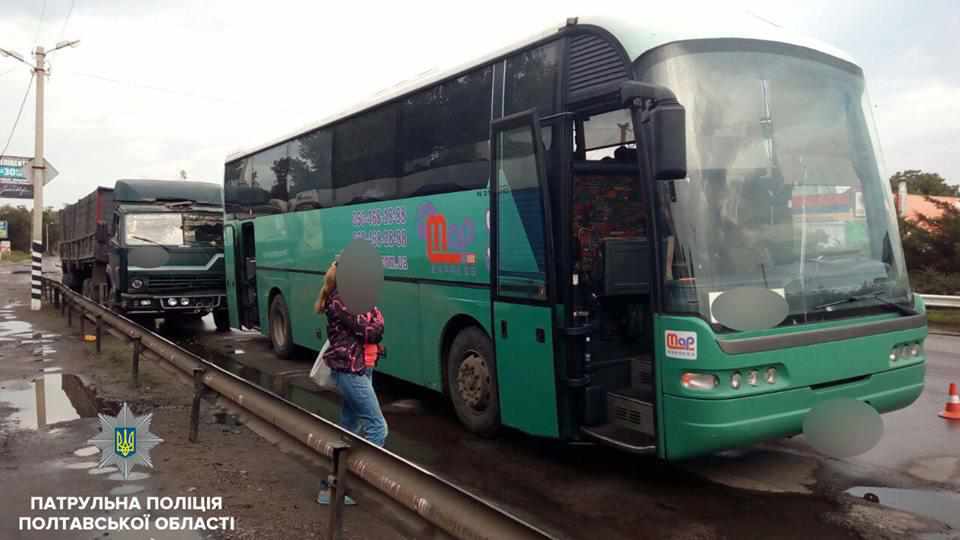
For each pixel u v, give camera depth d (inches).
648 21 219.8
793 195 218.5
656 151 193.9
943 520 196.7
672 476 235.6
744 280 204.5
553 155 238.8
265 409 213.0
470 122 282.0
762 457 253.4
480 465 250.1
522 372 251.0
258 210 516.7
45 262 2640.3
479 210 275.0
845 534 188.4
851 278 221.3
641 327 246.4
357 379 212.2
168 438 278.1
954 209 807.1
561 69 237.0
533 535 107.8
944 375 408.8
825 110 232.4
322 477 203.3
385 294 342.0
